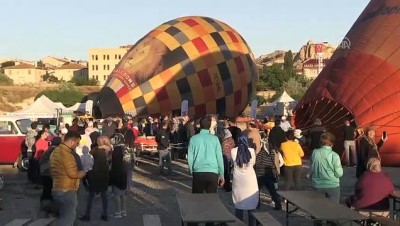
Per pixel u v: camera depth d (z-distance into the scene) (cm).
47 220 803
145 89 2777
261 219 760
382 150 1739
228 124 1540
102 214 1040
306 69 11775
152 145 2133
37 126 1950
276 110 3703
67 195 798
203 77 2856
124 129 1791
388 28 1895
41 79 14800
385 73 1806
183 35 2922
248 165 848
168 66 2820
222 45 2970
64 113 3581
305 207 737
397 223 721
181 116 2562
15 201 1226
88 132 1536
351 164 1808
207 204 741
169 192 1352
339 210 714
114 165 1038
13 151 1897
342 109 1859
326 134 897
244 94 3041
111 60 14238
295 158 1156
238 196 850
